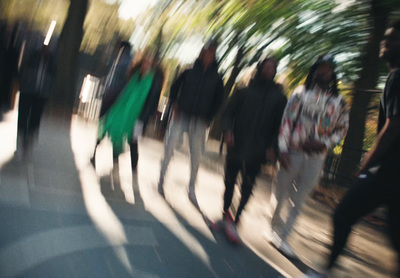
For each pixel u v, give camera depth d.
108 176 6.48
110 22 20.72
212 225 5.13
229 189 5.06
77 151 8.00
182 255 4.16
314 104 4.61
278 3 13.66
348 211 3.51
